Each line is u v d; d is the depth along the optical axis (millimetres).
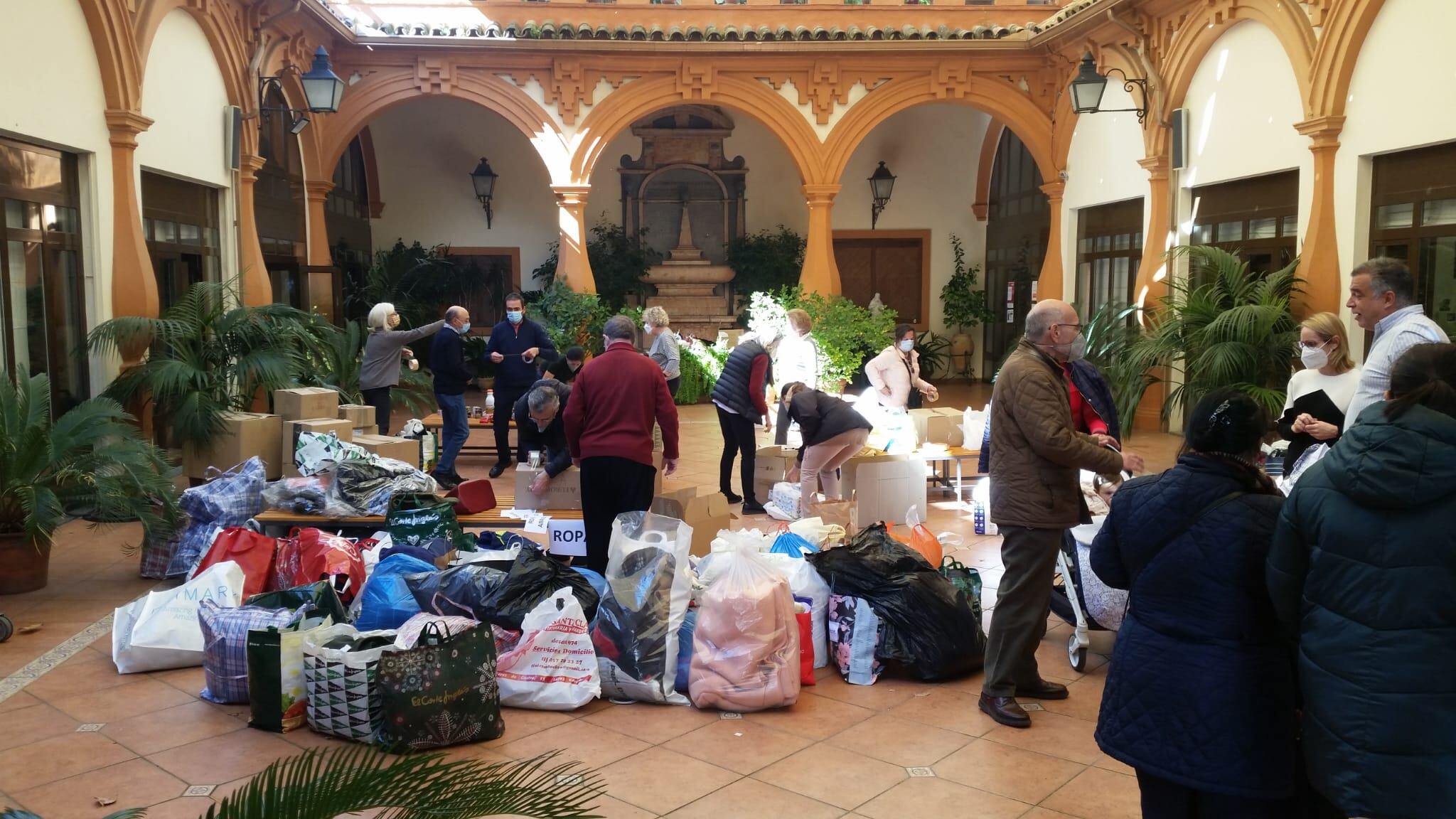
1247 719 2752
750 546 4836
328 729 4230
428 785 2041
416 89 14469
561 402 6863
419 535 5766
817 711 4621
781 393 8641
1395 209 8961
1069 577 5172
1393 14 8711
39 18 7809
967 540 7785
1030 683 4750
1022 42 14406
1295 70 9664
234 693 4574
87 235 8703
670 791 3822
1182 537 2855
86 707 4562
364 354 9609
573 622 4660
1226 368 9297
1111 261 13734
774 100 14836
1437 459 2375
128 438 6578
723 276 18703
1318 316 5242
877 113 14867
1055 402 4273
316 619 4602
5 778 3869
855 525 7570
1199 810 2871
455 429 9188
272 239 13086
